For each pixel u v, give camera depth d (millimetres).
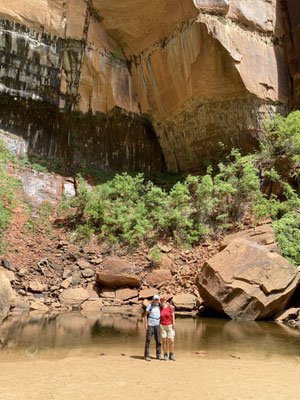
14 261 13180
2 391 3539
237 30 18000
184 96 18922
